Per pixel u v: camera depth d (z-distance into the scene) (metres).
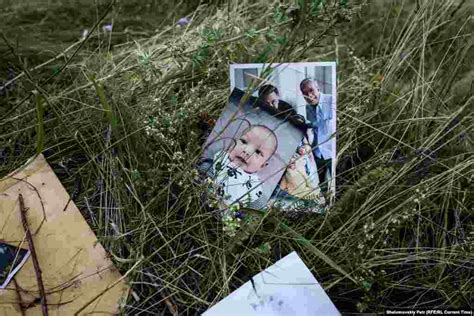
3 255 1.20
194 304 1.18
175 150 1.32
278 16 1.37
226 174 1.29
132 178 1.26
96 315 1.16
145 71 1.42
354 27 1.76
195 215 1.24
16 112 1.42
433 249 1.24
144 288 1.20
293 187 1.29
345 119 1.38
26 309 1.16
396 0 1.77
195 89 1.37
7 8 1.75
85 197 1.27
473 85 1.55
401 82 1.54
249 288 1.17
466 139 1.41
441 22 1.63
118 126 1.32
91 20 1.76
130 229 1.24
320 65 1.30
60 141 1.37
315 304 1.17
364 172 1.32
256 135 1.30
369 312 1.20
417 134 1.41
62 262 1.20
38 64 1.64
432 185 1.30
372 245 1.25
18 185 1.26
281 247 1.25
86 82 1.44
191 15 1.79
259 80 1.27
